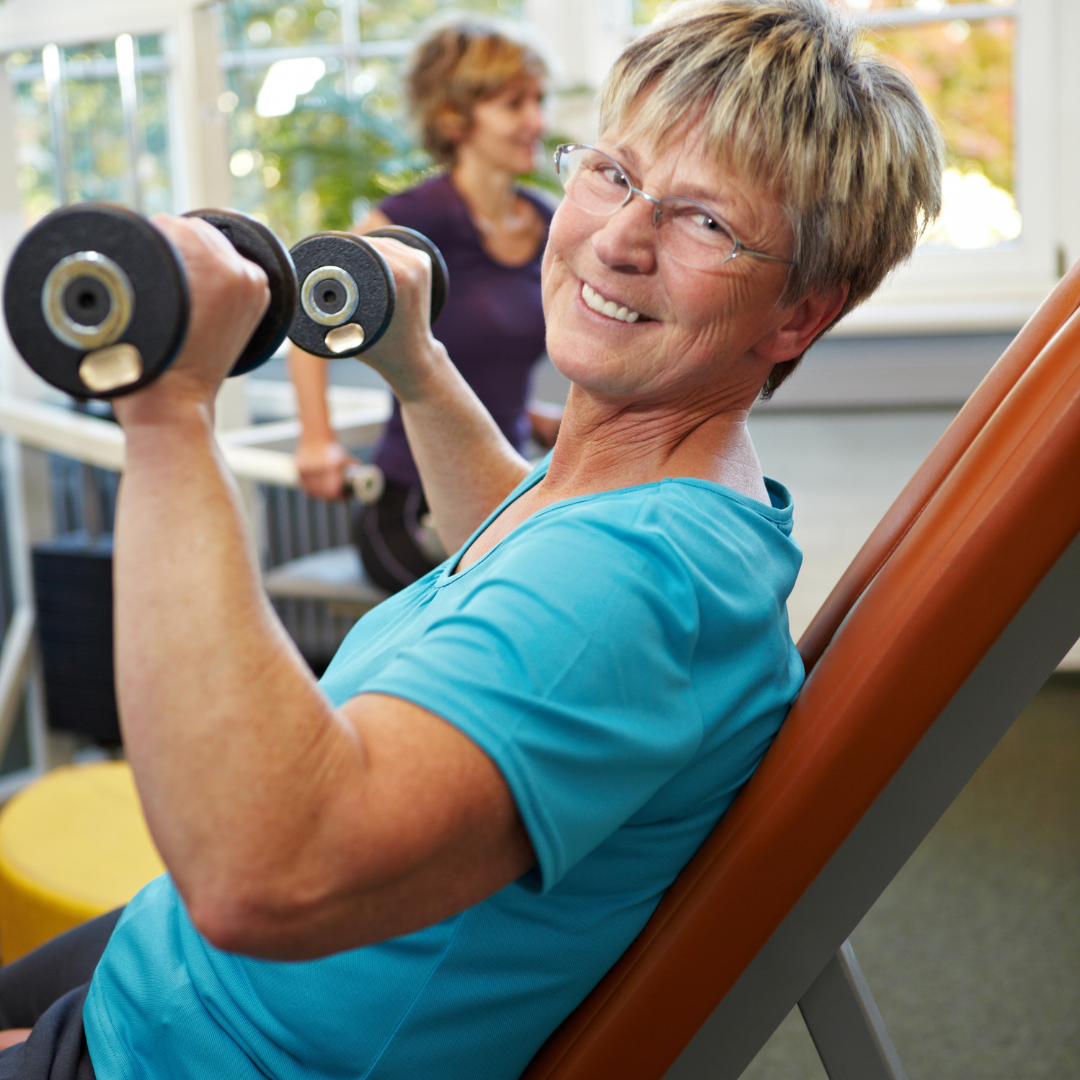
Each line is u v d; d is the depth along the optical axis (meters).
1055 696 2.93
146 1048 0.71
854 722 0.63
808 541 2.92
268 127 3.02
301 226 3.04
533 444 2.54
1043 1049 1.60
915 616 0.62
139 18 2.11
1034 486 0.60
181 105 2.12
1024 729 2.74
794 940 0.67
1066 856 2.15
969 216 2.96
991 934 1.90
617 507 0.63
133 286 0.47
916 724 0.63
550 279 0.76
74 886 1.40
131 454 0.51
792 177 0.66
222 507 0.51
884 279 0.75
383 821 0.50
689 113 0.67
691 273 0.68
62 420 2.21
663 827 0.65
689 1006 0.66
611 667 0.56
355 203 2.85
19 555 2.45
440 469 0.98
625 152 0.69
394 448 2.09
